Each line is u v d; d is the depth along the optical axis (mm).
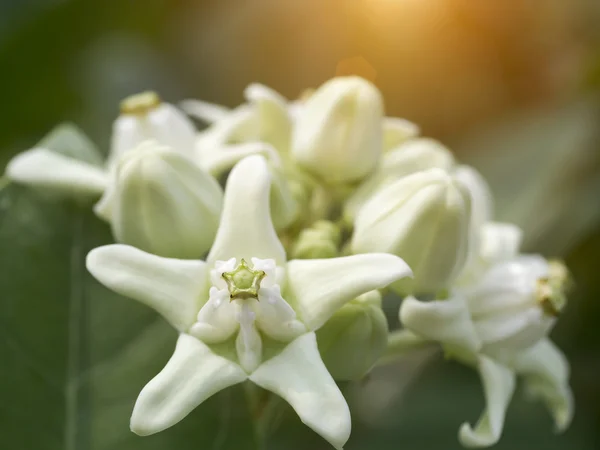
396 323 230
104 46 260
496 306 198
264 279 180
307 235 198
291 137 213
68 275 210
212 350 179
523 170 256
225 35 275
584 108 260
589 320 246
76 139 224
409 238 189
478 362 197
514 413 244
